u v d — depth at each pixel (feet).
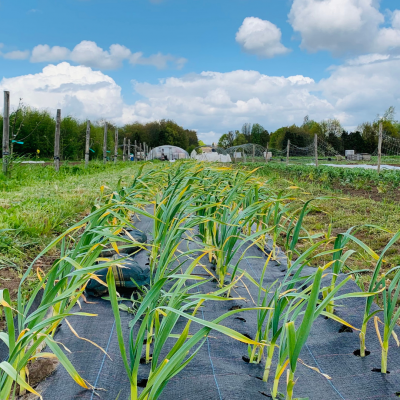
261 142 175.63
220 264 10.04
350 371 6.67
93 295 9.10
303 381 6.41
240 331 7.89
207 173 14.97
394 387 6.23
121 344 5.02
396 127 164.86
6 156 30.17
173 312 5.28
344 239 7.84
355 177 34.45
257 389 6.08
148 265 11.46
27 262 11.32
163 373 4.47
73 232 14.51
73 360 6.62
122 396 5.90
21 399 5.70
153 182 14.65
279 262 12.23
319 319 8.43
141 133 206.08
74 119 88.79
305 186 31.94
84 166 47.52
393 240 6.79
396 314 6.39
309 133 172.96
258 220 12.82
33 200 19.54
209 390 6.00
